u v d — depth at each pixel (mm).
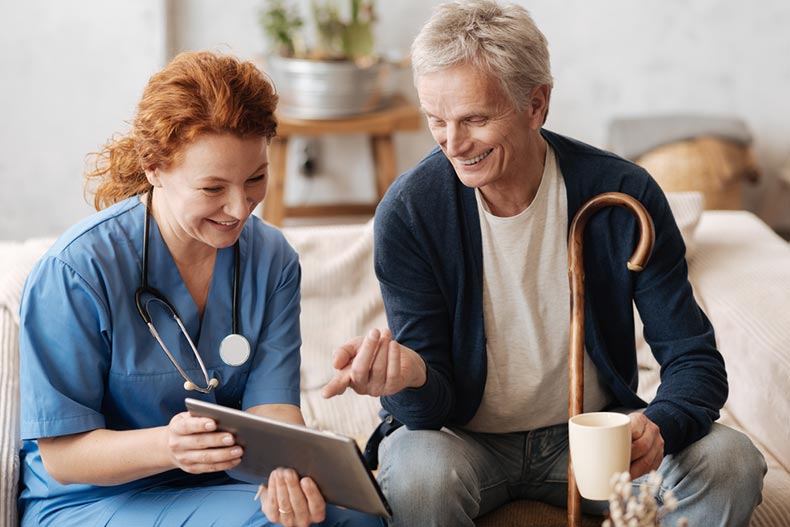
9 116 3752
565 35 3922
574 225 1626
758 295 2148
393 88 3727
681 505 1562
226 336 1604
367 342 1471
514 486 1759
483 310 1683
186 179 1403
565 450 1732
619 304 1688
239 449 1387
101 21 3707
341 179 4062
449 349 1707
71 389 1498
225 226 1456
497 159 1545
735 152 3682
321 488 1395
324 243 2297
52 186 3840
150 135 1401
